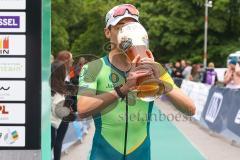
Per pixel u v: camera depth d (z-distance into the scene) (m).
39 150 3.41
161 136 12.55
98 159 3.63
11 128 3.40
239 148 10.81
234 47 44.56
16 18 3.35
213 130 13.01
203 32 45.41
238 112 11.16
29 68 3.38
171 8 45.16
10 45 3.36
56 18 27.50
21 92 3.38
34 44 3.36
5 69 3.37
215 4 44.88
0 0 3.34
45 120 3.54
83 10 29.28
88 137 12.06
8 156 3.40
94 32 42.16
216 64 45.50
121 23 3.52
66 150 9.62
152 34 45.56
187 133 13.18
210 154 10.14
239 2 45.12
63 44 27.95
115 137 3.61
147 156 3.70
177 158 9.70
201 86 15.60
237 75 12.98
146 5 46.25
